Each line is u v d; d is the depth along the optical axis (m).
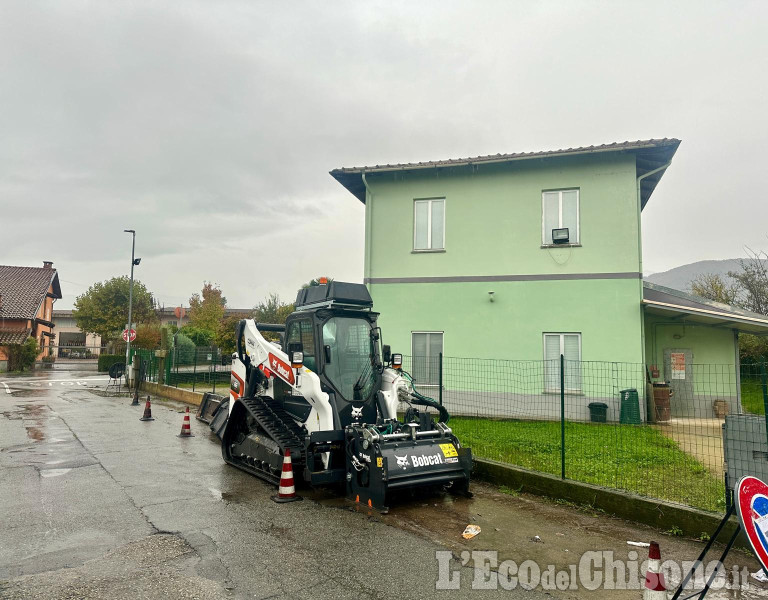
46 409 15.30
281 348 8.45
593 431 11.01
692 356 15.23
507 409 13.80
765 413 5.17
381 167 15.53
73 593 4.09
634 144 13.57
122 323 44.12
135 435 11.30
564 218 14.65
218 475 8.03
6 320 38.00
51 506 6.29
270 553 4.98
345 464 7.06
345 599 4.09
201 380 20.75
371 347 7.77
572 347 14.31
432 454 6.75
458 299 15.27
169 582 4.32
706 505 5.95
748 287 25.67
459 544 5.32
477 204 15.30
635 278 13.95
